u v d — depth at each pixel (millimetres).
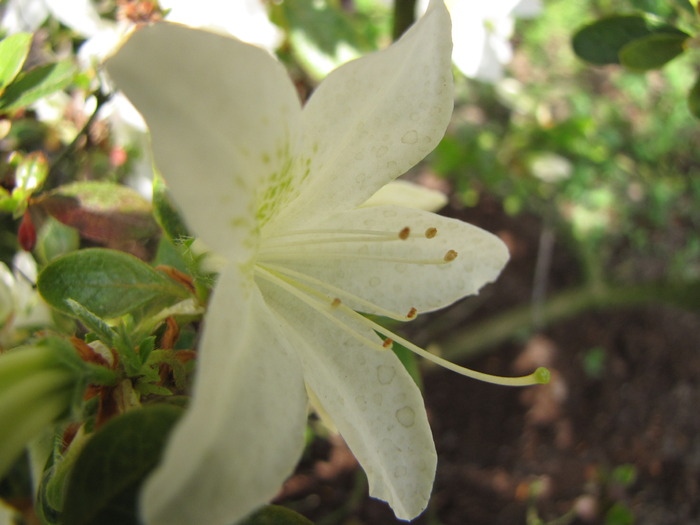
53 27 154
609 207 412
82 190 113
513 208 368
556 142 311
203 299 90
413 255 102
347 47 174
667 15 131
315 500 303
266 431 65
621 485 341
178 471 53
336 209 91
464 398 352
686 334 396
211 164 63
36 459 86
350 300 98
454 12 187
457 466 336
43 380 69
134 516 68
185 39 61
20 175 111
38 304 123
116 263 94
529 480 337
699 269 408
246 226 71
